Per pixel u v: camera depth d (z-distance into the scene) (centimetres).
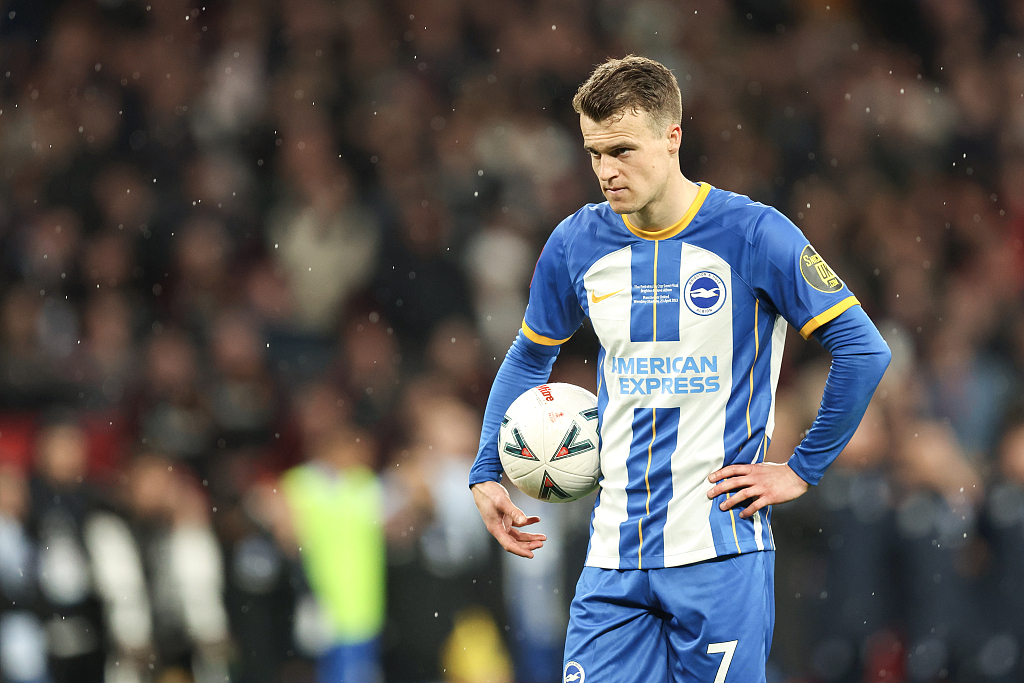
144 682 2252
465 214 3259
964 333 3316
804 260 950
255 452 2694
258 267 3166
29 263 3152
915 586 2342
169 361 2772
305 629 2298
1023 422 2867
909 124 3947
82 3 3653
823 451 970
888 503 2348
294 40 3616
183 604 2289
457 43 3731
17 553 2222
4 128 3488
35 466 2314
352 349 2923
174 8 3641
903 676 2309
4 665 2175
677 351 984
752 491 969
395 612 2316
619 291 1003
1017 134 4100
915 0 4216
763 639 995
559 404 1072
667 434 988
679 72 3819
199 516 2353
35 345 2995
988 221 3834
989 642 2398
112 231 3222
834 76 4000
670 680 1020
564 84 3734
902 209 3719
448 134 3512
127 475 2388
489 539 2380
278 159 3425
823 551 2314
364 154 3444
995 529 2450
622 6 3953
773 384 1004
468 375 2900
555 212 3391
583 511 2377
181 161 3406
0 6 3641
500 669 2305
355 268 3114
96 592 2256
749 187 3603
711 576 980
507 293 3150
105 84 3506
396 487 2394
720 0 4066
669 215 984
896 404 2750
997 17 4344
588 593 1039
